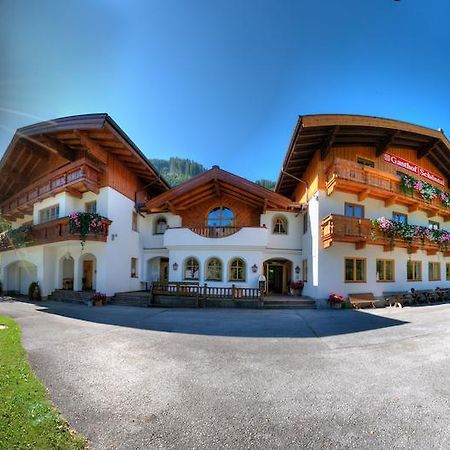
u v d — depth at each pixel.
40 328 9.65
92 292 17.50
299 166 19.25
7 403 4.05
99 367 5.97
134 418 4.03
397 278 18.30
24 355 6.64
